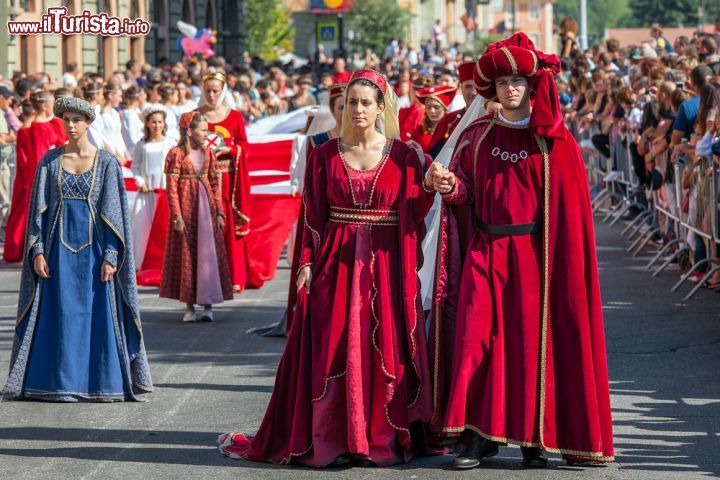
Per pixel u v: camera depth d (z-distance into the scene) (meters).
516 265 7.75
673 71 16.64
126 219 9.86
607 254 18.34
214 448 8.41
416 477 7.66
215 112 14.72
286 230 16.88
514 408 7.69
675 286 14.82
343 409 7.91
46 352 9.83
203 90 14.73
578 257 7.74
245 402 9.70
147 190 16.47
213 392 10.05
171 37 49.28
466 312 7.74
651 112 17.34
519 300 7.72
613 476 7.67
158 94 21.78
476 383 7.71
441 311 8.00
